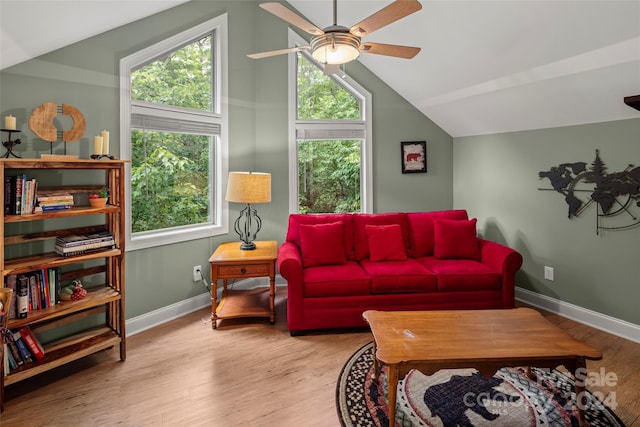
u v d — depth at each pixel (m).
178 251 3.38
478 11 2.67
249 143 3.96
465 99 3.68
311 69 4.25
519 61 2.86
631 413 1.97
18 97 2.32
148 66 3.19
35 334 2.47
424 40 3.27
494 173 3.91
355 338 2.92
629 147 2.75
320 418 1.97
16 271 2.08
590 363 2.49
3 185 1.98
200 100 3.62
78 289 2.47
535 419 1.94
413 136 4.37
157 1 2.79
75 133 2.45
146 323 3.11
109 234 2.54
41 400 2.11
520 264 3.09
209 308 3.59
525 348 1.84
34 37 2.15
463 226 3.51
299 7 3.95
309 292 2.94
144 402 2.10
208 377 2.36
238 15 3.78
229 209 3.82
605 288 2.97
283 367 2.48
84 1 2.13
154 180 3.30
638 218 2.73
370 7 3.32
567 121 3.13
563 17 2.32
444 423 1.92
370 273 3.08
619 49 2.30
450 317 2.25
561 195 3.25
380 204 4.36
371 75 4.26
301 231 3.35
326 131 4.21
